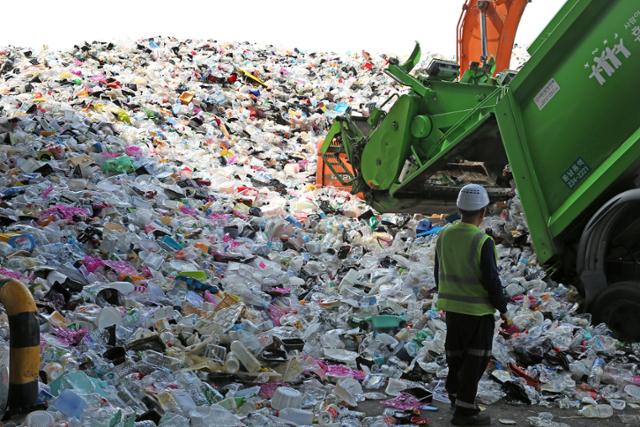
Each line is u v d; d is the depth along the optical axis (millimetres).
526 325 6277
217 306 6180
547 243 7008
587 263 6559
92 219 7691
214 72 16281
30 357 4199
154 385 4660
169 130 12719
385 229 9656
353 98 16547
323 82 17625
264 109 15141
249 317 6094
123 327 5535
